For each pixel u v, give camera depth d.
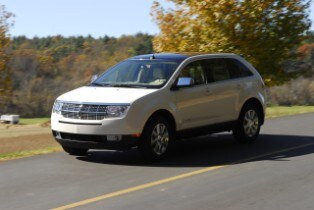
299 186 7.36
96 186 7.50
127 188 7.34
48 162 9.42
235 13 18.73
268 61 19.81
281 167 8.70
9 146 13.49
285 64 21.09
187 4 19.66
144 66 10.12
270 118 17.41
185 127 9.84
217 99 10.48
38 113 48.06
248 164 8.99
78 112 9.05
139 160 9.51
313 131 13.52
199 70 10.34
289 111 21.06
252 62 19.25
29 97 48.56
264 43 19.52
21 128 23.77
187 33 19.72
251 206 6.38
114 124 8.81
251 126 11.40
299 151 10.30
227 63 11.04
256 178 7.88
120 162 9.35
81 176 8.20
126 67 10.36
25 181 7.90
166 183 7.61
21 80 52.34
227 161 9.30
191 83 9.59
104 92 9.34
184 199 6.72
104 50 94.44
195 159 9.55
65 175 8.30
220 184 7.52
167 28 20.05
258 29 19.30
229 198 6.75
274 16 19.67
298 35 20.03
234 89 10.89
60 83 55.66
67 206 6.46
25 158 9.91
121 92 9.26
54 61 65.50
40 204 6.57
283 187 7.30
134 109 8.89
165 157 9.52
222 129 10.76
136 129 8.91
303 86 41.31
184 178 7.93
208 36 19.27
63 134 9.30
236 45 19.11
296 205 6.42
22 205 6.54
